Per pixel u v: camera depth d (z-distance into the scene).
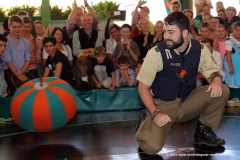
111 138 4.14
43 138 4.26
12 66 5.80
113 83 6.29
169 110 3.47
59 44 6.44
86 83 6.21
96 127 4.80
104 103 6.29
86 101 6.24
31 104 3.95
